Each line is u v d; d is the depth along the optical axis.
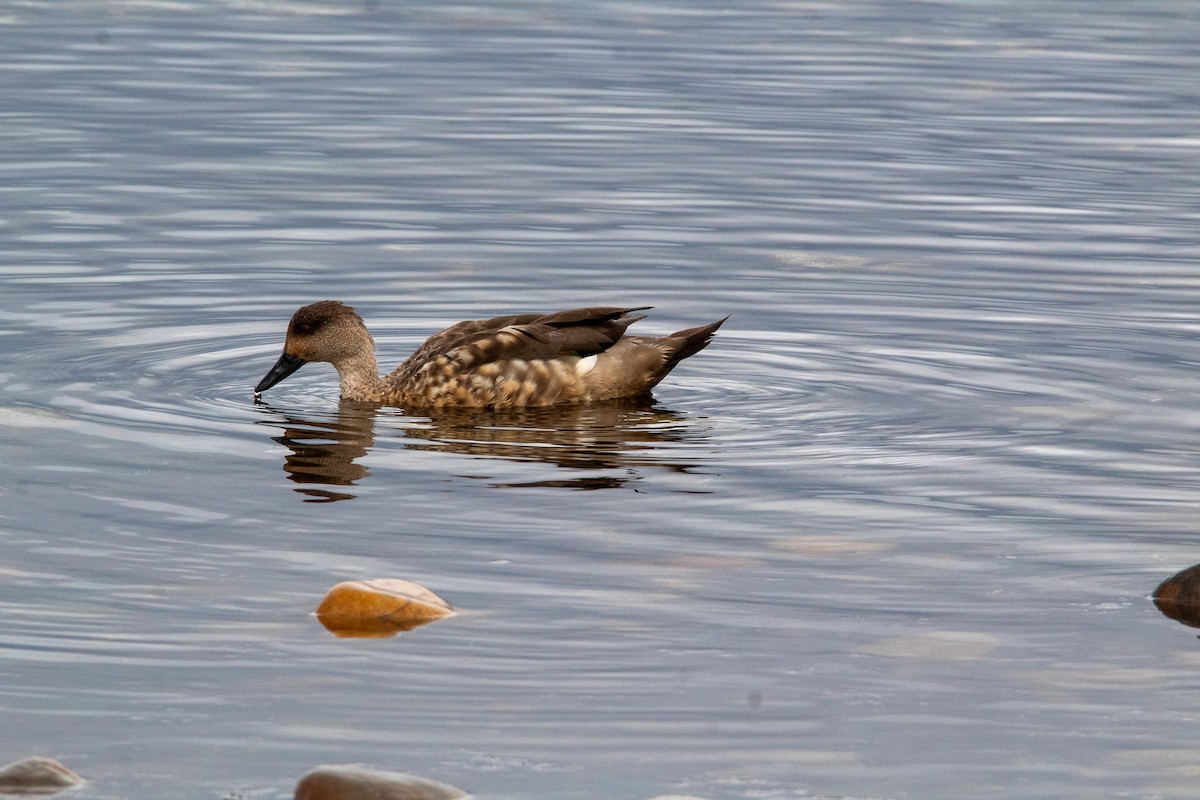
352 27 40.12
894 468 13.86
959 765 8.63
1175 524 12.44
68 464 13.70
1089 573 11.41
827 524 12.43
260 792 8.25
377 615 10.48
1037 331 18.67
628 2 44.22
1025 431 14.98
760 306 19.81
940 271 21.39
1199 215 24.50
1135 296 20.17
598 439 14.84
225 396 16.22
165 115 30.48
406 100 32.38
